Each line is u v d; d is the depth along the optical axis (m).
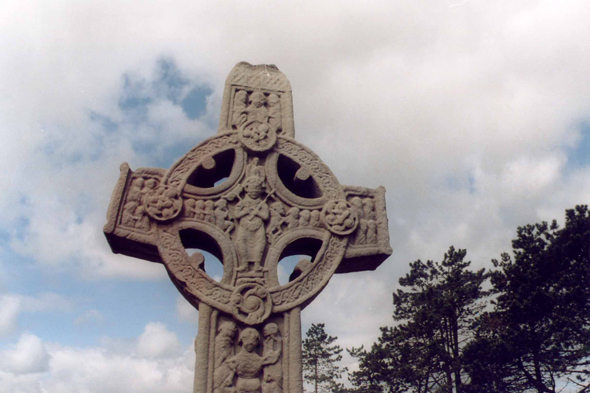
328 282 4.68
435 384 15.22
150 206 4.50
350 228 4.94
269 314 4.36
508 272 13.20
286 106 5.52
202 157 4.91
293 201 4.97
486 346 12.52
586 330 11.45
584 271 11.60
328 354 20.42
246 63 5.72
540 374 12.22
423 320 15.23
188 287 4.30
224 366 4.11
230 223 4.69
